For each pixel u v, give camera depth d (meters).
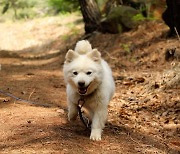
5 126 5.66
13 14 31.02
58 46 20.31
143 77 9.58
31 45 22.88
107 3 18.91
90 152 4.79
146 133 6.19
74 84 5.23
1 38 26.50
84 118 6.24
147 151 5.24
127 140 5.57
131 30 14.06
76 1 20.61
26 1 30.11
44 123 5.86
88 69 5.07
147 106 7.65
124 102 8.06
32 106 7.01
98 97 5.29
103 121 5.38
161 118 6.97
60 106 7.26
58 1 22.72
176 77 8.38
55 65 14.08
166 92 8.10
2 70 12.20
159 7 15.40
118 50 12.96
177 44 10.98
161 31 12.75
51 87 9.16
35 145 4.85
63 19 25.19
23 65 14.33
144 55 11.65
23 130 5.46
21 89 8.54
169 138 6.11
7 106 6.88
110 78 5.67
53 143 4.93
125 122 6.64
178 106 7.35
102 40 14.55
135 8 16.27
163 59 10.77
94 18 16.16
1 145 4.90
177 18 11.22
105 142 5.27
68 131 5.55
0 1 30.09
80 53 5.66
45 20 26.64
